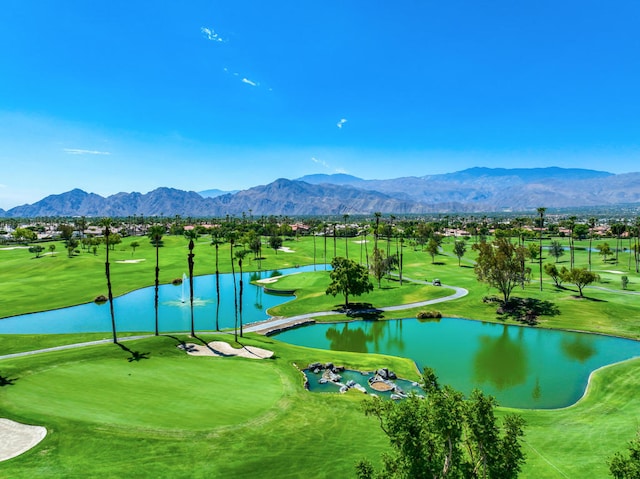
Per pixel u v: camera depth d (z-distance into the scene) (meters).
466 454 21.69
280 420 32.12
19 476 23.22
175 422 30.27
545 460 28.70
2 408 30.56
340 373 48.84
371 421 33.25
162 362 44.09
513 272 77.69
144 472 24.53
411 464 16.61
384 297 89.19
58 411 30.48
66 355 43.94
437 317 76.62
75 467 24.38
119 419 30.02
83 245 171.62
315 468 26.31
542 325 69.62
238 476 25.08
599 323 68.75
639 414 36.62
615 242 191.12
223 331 65.44
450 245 195.88
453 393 17.17
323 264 146.88
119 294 97.31
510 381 47.94
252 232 182.12
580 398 43.06
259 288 106.94
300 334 68.69
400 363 52.03
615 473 17.16
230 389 37.34
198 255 155.50
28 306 83.31
